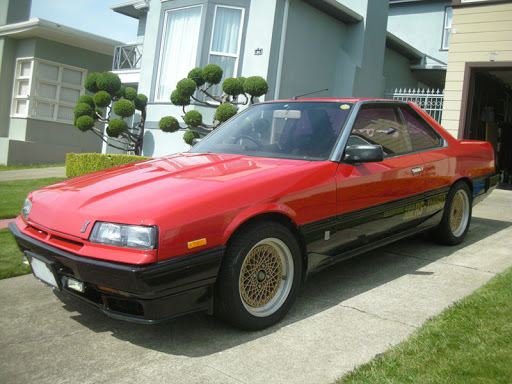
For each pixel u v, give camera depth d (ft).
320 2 35.96
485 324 8.93
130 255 7.88
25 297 11.48
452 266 13.30
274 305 9.77
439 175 14.01
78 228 8.52
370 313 10.16
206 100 35.96
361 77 40.57
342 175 10.87
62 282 8.95
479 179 16.16
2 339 9.16
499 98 42.80
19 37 54.70
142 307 8.02
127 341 9.09
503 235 17.13
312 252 10.42
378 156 10.75
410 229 13.52
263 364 8.11
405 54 51.78
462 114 32.07
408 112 14.01
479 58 31.24
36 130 53.93
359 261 14.10
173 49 38.19
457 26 31.91
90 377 7.75
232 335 9.32
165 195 8.79
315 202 10.19
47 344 8.96
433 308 10.28
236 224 8.80
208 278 8.51
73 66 56.59
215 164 10.85
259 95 29.89
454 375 7.18
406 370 7.43
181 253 8.14
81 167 35.68
